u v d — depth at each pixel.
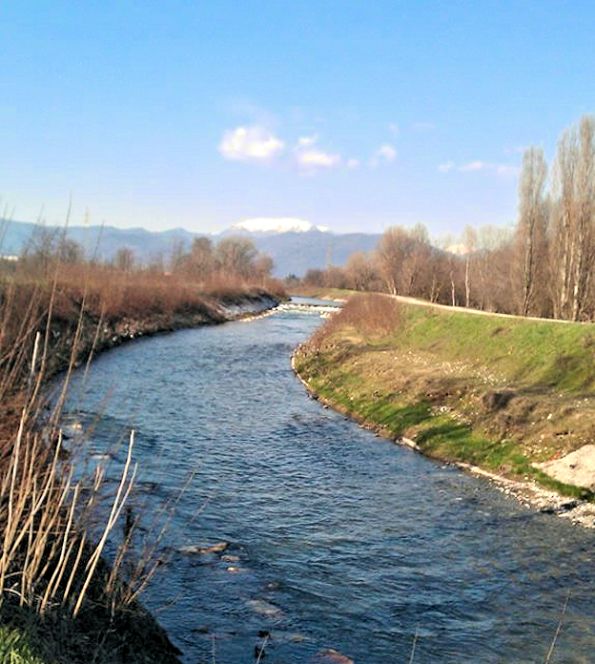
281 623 10.98
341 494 18.08
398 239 104.31
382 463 21.31
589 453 18.86
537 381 26.97
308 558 13.74
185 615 10.89
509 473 19.83
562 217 49.81
